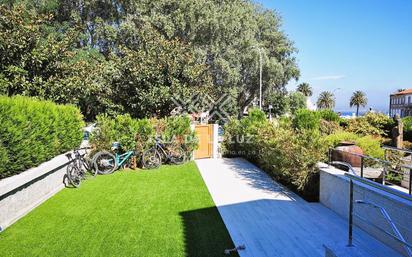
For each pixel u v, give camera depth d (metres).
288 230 4.57
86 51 19.41
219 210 5.46
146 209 5.51
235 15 23.17
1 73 7.88
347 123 12.61
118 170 8.96
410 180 3.97
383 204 4.03
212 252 3.88
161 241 4.19
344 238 4.27
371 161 6.10
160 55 11.01
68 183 7.25
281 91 33.09
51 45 8.84
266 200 6.04
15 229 4.59
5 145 4.98
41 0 19.08
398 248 3.78
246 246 4.06
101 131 8.84
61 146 7.54
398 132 8.02
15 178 4.96
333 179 5.34
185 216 5.16
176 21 20.77
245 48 24.86
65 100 9.11
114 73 11.03
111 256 3.77
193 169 9.17
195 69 11.56
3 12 8.27
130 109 11.31
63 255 3.80
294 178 6.22
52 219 5.00
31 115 5.82
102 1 21.02
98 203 5.84
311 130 6.61
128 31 20.16
